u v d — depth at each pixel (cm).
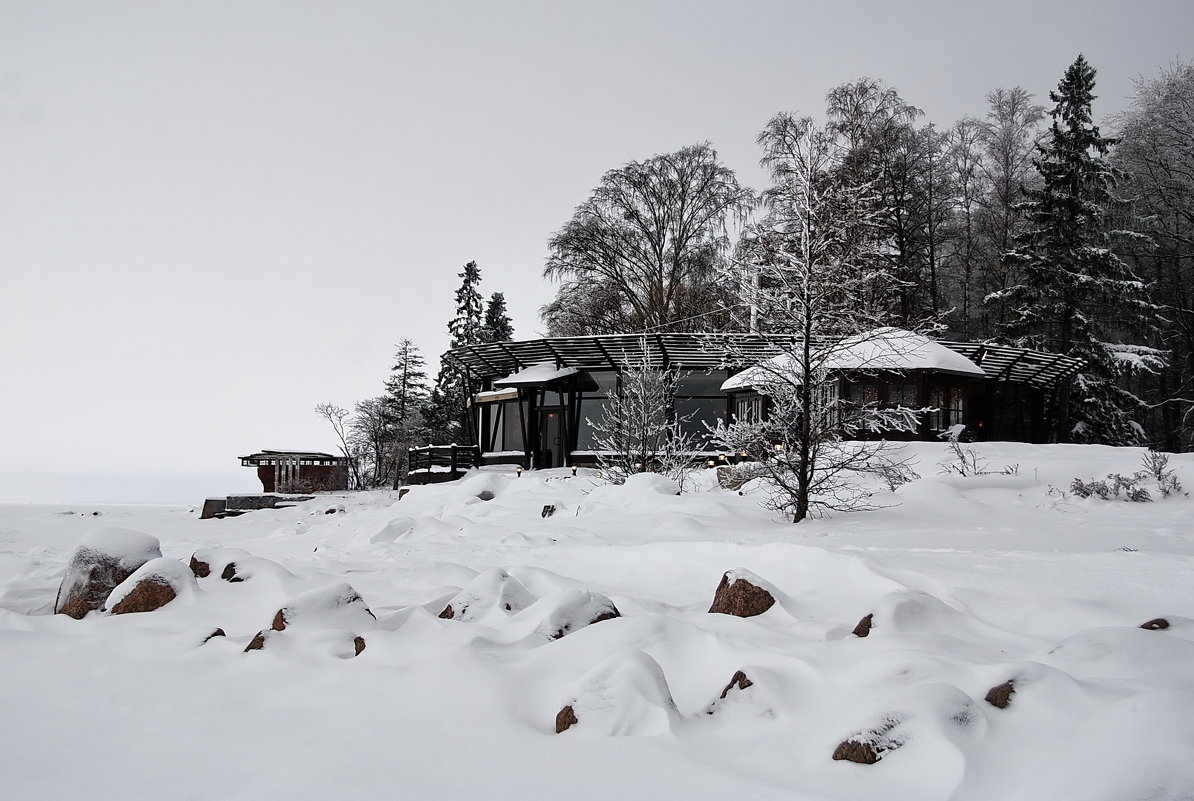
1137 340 3506
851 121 3003
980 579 612
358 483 4159
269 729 328
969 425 2427
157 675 407
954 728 286
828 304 1273
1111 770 234
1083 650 365
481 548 1033
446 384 4984
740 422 1324
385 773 281
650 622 440
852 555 681
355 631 485
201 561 657
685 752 297
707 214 3528
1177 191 3419
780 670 374
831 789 265
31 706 360
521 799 258
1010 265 3291
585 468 2409
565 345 2738
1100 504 1384
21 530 1656
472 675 380
